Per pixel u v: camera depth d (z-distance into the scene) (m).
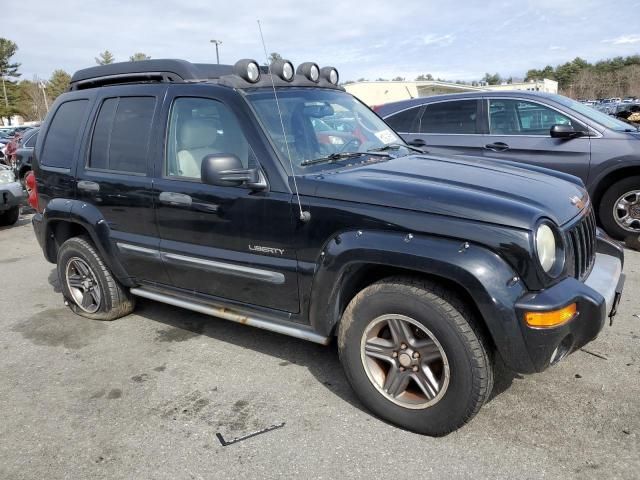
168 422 3.05
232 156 3.07
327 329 3.05
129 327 4.43
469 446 2.71
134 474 2.64
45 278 5.99
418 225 2.63
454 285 2.66
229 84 3.42
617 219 6.04
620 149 5.83
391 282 2.77
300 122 3.46
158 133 3.70
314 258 3.00
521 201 2.68
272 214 3.10
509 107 6.55
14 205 9.07
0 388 3.52
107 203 4.02
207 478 2.58
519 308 2.44
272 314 3.31
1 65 79.94
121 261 4.09
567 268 2.67
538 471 2.51
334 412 3.07
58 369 3.75
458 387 2.61
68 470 2.69
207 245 3.47
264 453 2.74
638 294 4.55
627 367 3.38
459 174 3.12
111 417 3.13
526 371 2.55
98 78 4.27
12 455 2.82
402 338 2.78
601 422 2.84
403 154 3.74
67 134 4.40
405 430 2.87
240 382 3.45
